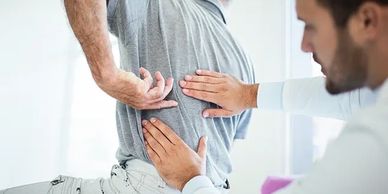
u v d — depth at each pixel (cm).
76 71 204
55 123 206
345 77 57
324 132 166
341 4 53
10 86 199
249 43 181
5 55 198
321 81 106
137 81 86
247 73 113
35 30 202
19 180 199
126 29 89
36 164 202
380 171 48
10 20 198
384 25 52
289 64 174
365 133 50
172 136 91
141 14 92
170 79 92
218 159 101
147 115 94
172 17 96
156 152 91
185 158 89
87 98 205
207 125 98
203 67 99
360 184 48
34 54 203
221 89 99
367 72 55
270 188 116
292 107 111
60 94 206
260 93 110
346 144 51
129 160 97
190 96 96
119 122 97
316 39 59
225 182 107
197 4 106
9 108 199
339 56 56
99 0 74
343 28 54
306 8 59
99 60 79
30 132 203
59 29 201
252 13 181
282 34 175
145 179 91
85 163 203
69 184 95
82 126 206
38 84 204
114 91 87
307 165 170
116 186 92
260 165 177
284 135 173
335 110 104
